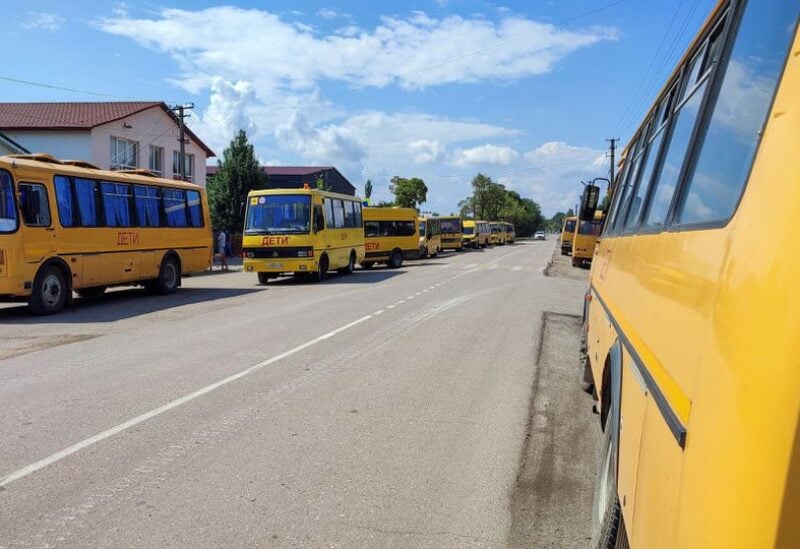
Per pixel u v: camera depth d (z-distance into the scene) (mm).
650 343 2422
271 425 5754
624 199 5508
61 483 4441
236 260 37625
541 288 19141
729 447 1353
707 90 2482
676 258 2234
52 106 34562
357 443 5316
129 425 5707
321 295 17109
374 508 4117
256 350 9211
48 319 12711
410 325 11656
